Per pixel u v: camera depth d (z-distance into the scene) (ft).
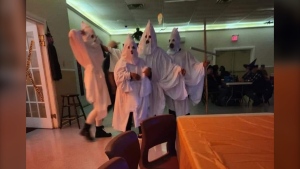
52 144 9.19
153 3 15.48
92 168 6.96
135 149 3.76
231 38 26.07
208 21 22.48
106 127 11.71
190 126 4.17
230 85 16.84
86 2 15.05
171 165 4.54
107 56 10.14
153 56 9.66
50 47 11.20
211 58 26.73
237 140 3.31
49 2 11.62
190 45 26.55
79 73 16.31
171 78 9.44
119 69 8.89
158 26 24.29
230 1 15.61
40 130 11.36
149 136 4.53
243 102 18.60
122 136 3.56
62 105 11.96
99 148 8.64
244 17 21.11
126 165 2.63
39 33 10.97
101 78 9.53
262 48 25.81
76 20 16.37
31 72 11.40
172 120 5.03
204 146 3.07
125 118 9.05
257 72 17.12
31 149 8.65
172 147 5.04
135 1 14.94
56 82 11.93
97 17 19.42
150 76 9.23
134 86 8.95
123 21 21.12
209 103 18.98
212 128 4.01
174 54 10.34
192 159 2.71
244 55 27.07
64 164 7.27
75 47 8.95
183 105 9.80
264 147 3.00
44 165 7.22
